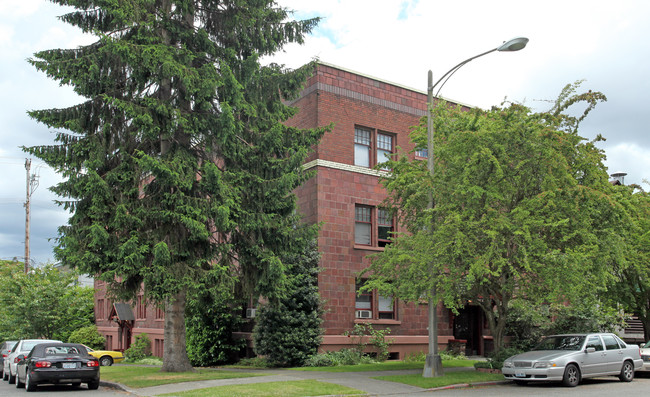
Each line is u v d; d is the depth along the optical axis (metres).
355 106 26.69
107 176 17.78
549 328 27.81
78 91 17.98
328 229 24.89
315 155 25.38
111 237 17.17
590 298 24.62
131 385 16.42
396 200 21.66
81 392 16.33
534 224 16.55
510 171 17.53
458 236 16.20
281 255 20.47
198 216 17.42
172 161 17.61
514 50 16.95
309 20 21.16
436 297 17.55
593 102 18.52
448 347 27.78
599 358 17.95
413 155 28.22
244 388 14.93
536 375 16.61
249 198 19.67
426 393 15.26
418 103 29.02
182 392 14.42
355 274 25.11
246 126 20.33
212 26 20.69
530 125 17.33
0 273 46.59
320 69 25.84
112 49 16.70
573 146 17.97
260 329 24.02
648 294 25.59
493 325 20.28
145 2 17.78
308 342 23.06
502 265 16.38
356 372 19.55
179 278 17.00
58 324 37.44
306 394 14.30
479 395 14.75
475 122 18.03
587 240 16.88
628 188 23.25
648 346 22.05
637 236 22.09
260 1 20.23
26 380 17.08
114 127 18.84
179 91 18.84
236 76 19.77
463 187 16.78
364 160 26.88
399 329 26.22
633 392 15.50
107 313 46.97
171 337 19.44
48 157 18.08
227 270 18.36
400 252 18.59
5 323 36.59
